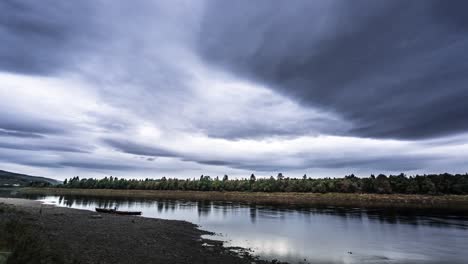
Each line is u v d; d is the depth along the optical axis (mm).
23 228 20953
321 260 27531
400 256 29750
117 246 25766
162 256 23891
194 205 109938
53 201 105438
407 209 98812
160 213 73875
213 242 33969
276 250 31234
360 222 59594
